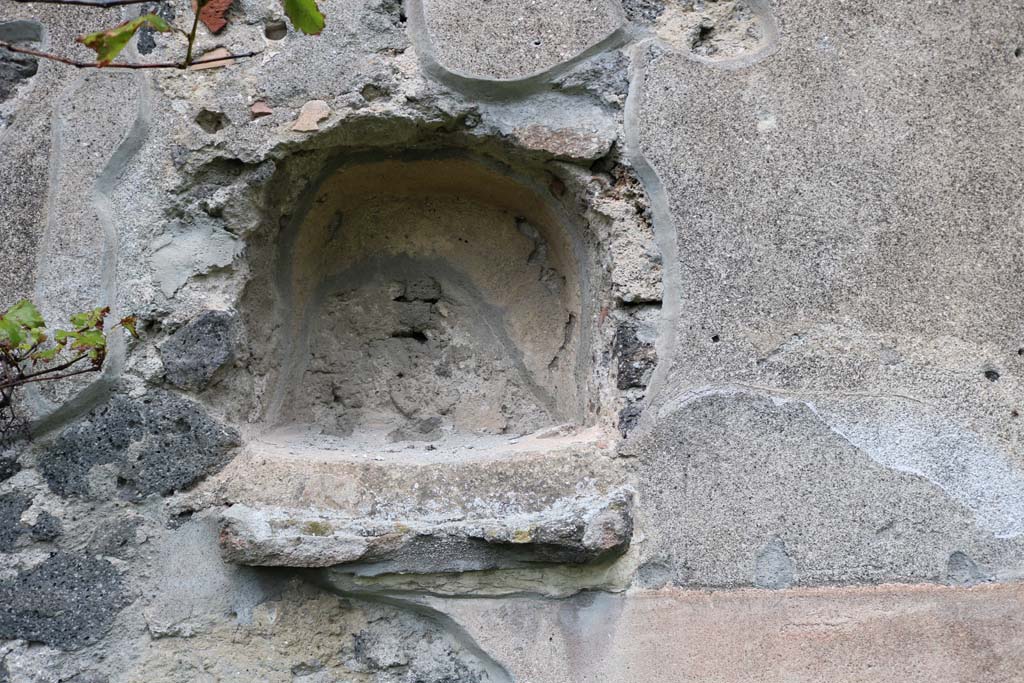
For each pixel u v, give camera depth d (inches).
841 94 65.5
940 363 63.7
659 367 63.0
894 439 62.6
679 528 61.3
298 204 69.0
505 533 59.7
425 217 75.2
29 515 61.8
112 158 65.1
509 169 68.8
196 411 63.2
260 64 65.5
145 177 65.0
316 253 73.5
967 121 66.1
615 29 65.7
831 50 66.0
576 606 61.3
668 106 64.9
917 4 67.1
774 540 61.2
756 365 62.8
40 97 68.0
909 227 64.6
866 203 64.5
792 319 63.2
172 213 64.7
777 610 60.3
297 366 72.4
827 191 64.4
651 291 63.5
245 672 60.7
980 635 60.7
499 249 75.5
